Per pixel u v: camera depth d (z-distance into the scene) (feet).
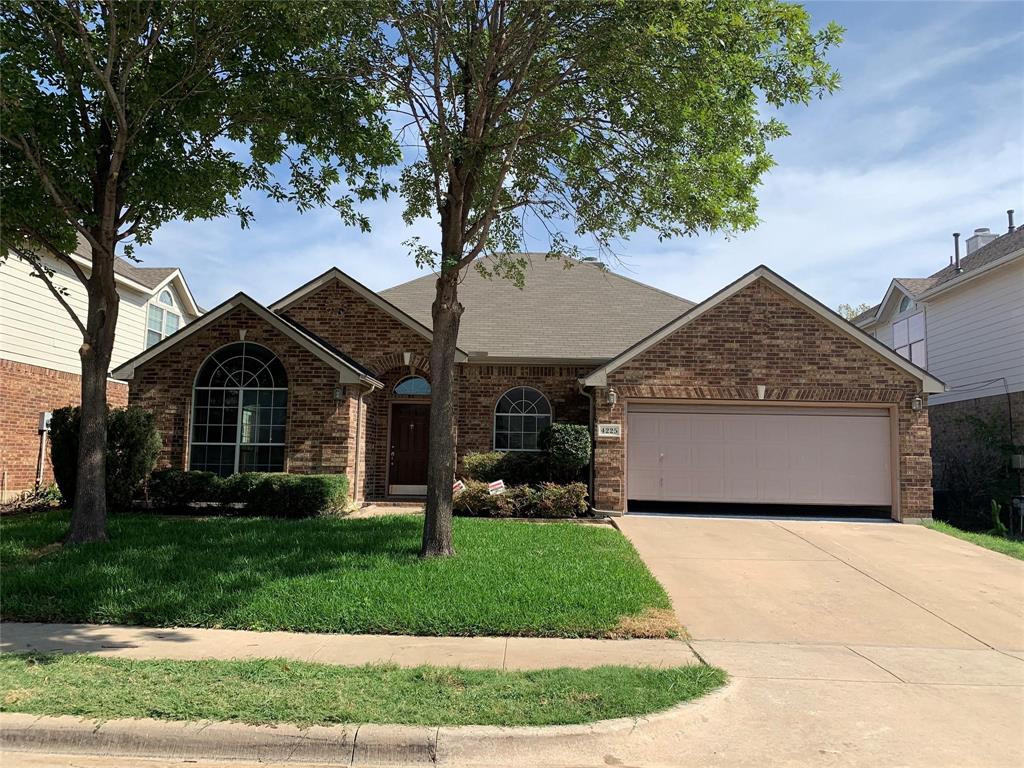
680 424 50.01
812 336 48.88
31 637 22.43
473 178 35.40
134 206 37.06
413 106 35.27
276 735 15.30
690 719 16.89
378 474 56.85
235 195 37.73
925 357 68.64
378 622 23.84
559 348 56.70
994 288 57.62
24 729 15.55
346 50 34.12
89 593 26.03
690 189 35.58
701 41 29.68
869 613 27.48
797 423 49.73
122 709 16.17
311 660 20.40
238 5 31.58
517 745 15.33
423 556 32.04
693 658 21.44
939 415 65.77
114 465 44.86
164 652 21.02
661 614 25.59
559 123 36.76
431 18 32.99
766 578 32.17
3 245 33.81
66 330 60.64
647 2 28.63
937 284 65.05
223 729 15.39
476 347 56.54
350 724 15.61
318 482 44.27
